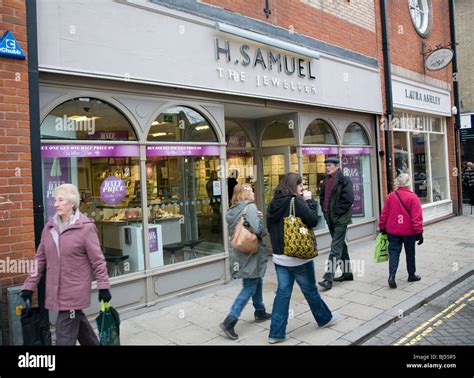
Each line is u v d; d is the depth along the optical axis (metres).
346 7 9.18
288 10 7.66
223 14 6.39
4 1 4.15
